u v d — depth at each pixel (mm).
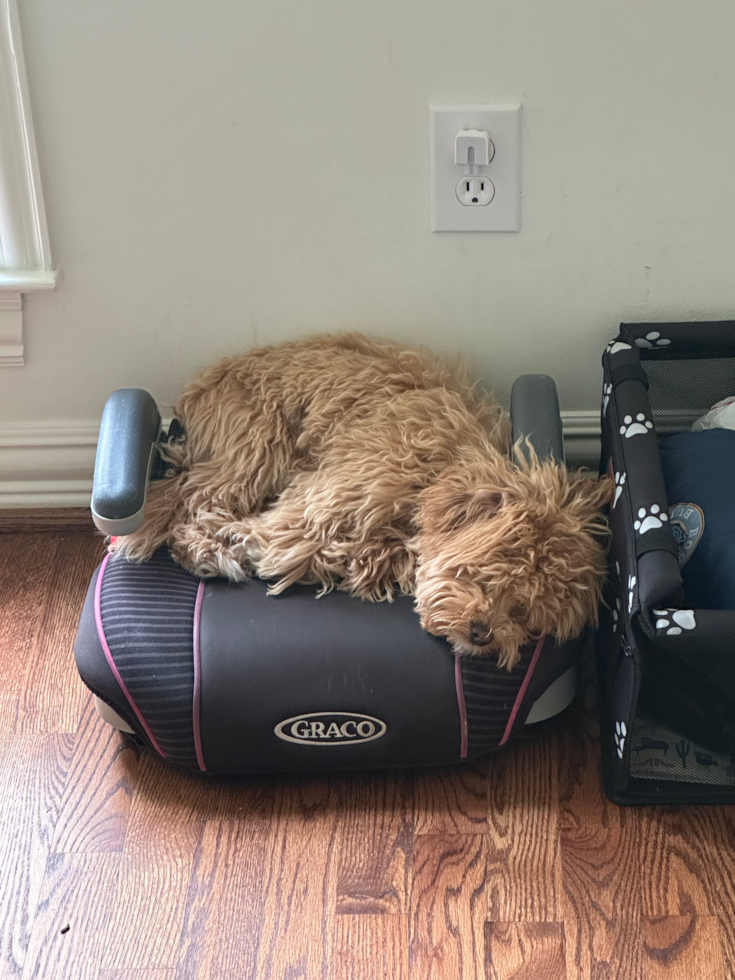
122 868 1069
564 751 1175
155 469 1266
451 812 1114
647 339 1198
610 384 1159
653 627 917
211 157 1218
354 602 1139
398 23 1129
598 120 1177
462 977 977
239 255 1285
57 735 1201
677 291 1292
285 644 1093
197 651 1092
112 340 1354
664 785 1100
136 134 1206
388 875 1060
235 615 1125
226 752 1093
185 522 1206
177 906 1037
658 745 1079
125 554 1193
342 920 1023
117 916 1030
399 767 1136
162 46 1151
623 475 1057
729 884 1041
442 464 1151
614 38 1127
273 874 1063
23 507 1467
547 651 1086
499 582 1029
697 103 1161
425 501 1117
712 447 1140
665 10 1107
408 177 1223
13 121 1189
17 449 1439
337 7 1121
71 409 1414
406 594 1140
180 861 1075
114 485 1127
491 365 1365
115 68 1165
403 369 1237
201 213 1257
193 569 1179
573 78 1153
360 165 1217
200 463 1249
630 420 1087
